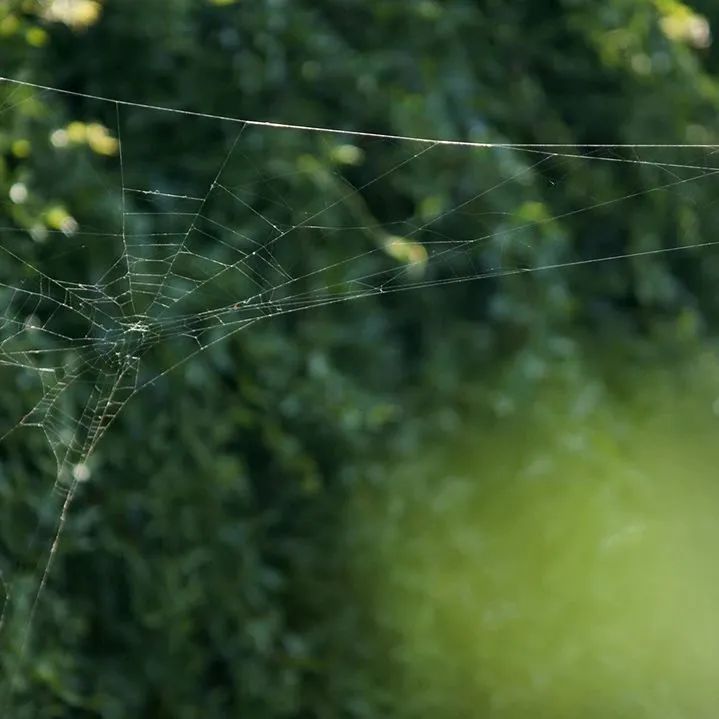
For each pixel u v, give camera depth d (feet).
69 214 17.43
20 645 16.53
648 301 22.52
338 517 20.16
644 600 21.70
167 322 17.49
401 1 20.94
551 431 20.92
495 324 21.43
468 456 21.06
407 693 20.39
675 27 23.27
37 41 17.58
